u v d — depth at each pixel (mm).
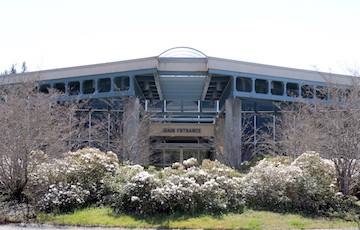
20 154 9859
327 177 10359
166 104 34375
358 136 10625
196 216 8289
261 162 11273
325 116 12055
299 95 25375
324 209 9250
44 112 11969
